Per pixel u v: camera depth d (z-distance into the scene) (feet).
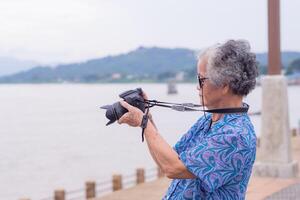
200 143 9.27
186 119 217.56
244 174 9.28
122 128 241.14
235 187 9.25
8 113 451.53
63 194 34.71
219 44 9.41
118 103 9.64
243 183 9.37
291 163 36.14
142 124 9.48
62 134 227.20
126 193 34.35
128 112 9.53
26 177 111.24
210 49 9.50
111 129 238.48
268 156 36.06
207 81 9.48
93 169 117.60
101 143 178.09
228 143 9.10
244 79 9.33
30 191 94.17
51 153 155.84
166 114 252.83
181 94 561.02
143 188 35.73
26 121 330.54
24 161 139.23
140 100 9.78
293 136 66.39
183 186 9.73
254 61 9.42
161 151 9.24
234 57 9.27
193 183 9.51
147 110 9.88
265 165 36.01
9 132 250.16
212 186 9.02
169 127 187.73
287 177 35.53
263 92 36.32
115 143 175.01
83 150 158.51
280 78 35.68
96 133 222.89
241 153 9.09
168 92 531.09
